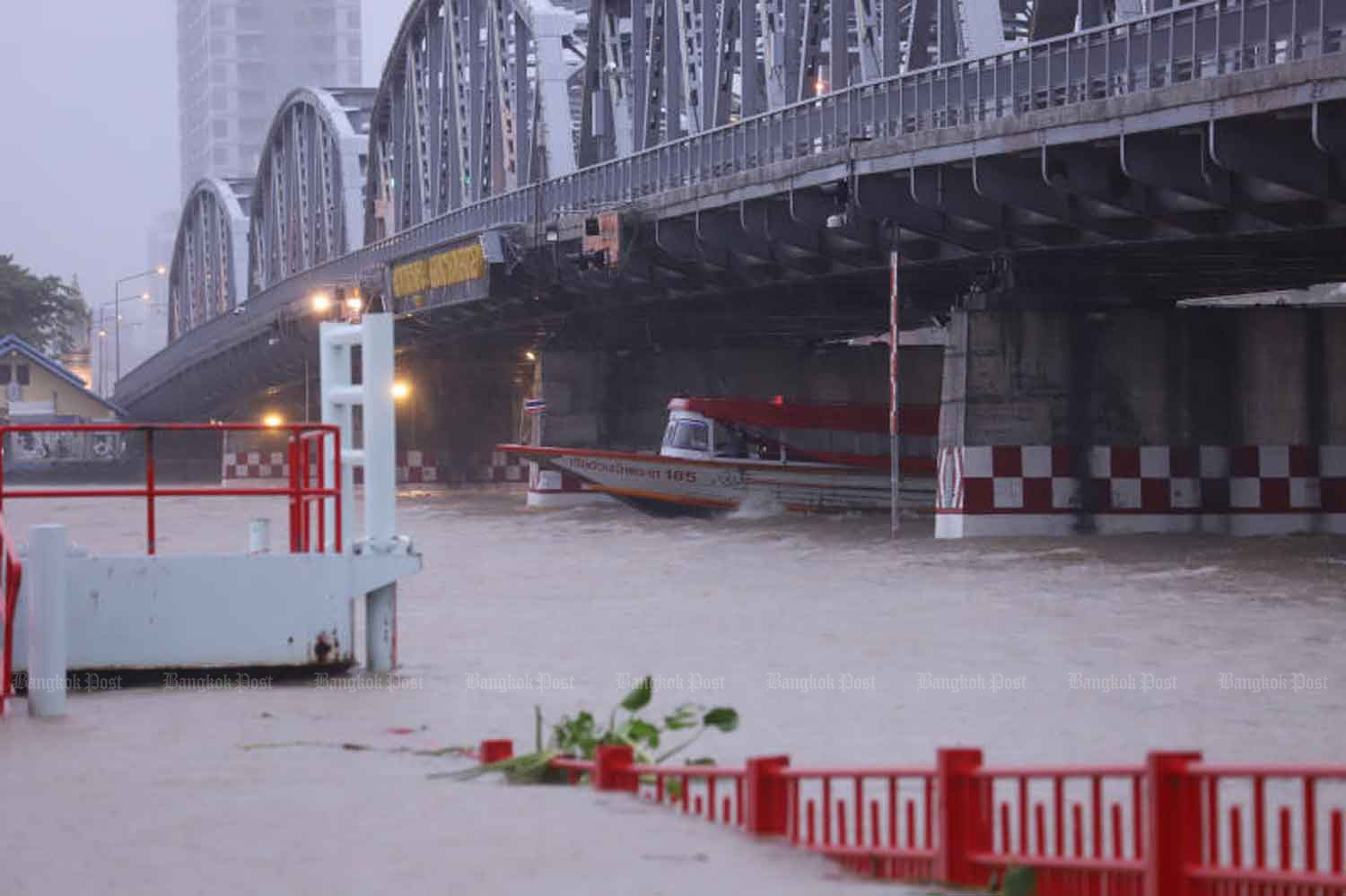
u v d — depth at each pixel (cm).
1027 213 5409
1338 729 2350
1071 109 4684
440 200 12094
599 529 7069
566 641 3384
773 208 6444
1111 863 1191
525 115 10181
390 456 2820
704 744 2220
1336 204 4538
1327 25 4044
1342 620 3538
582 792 1745
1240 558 4881
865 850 1393
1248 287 6700
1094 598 4000
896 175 5672
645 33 8944
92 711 2442
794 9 7106
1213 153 4250
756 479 7506
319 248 16125
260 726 2327
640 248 7475
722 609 3950
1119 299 5919
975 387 5778
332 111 15450
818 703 2586
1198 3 4375
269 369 14875
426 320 10469
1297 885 1091
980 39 5559
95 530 7638
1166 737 2286
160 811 1659
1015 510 5797
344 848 1466
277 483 14700
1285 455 5928
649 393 9300
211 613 2731
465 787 1784
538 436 9256
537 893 1298
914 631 3497
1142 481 5859
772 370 8994
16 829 1576
